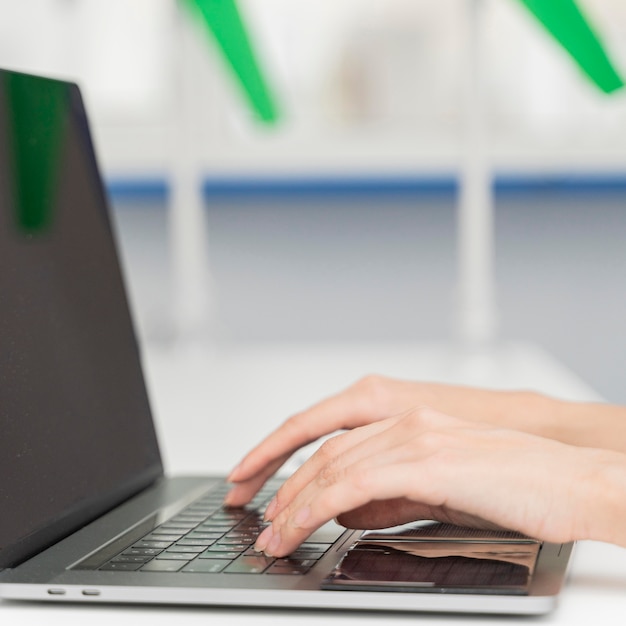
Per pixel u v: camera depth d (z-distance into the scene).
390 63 2.95
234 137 2.87
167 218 2.94
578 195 2.91
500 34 2.88
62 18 2.74
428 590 0.56
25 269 0.75
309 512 0.62
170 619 0.56
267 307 3.02
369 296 3.00
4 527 0.63
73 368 0.79
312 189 2.92
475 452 0.63
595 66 1.42
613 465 0.62
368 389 0.84
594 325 2.96
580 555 0.70
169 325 2.93
